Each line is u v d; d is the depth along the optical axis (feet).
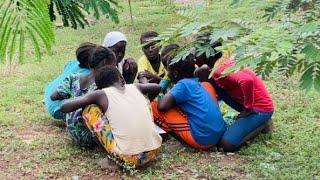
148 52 17.40
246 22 5.65
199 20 6.11
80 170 14.02
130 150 13.35
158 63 17.67
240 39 5.12
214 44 6.22
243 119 15.43
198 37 6.36
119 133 13.38
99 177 13.64
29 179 13.56
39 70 25.08
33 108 19.38
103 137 13.57
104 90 13.67
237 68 4.90
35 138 16.34
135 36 33.14
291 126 17.29
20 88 21.97
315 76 4.97
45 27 3.60
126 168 13.57
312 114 18.42
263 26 5.21
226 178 13.65
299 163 14.40
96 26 36.73
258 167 14.19
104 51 14.56
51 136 16.51
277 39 4.77
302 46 4.83
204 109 15.07
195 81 15.38
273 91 21.25
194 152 15.33
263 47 4.71
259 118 15.48
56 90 15.52
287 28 5.06
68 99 14.78
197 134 15.10
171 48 8.12
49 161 14.61
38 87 22.17
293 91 21.12
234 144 15.23
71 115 14.83
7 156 14.96
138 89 14.69
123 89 13.91
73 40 31.83
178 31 6.21
